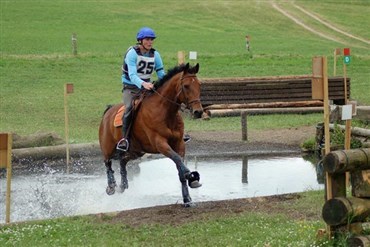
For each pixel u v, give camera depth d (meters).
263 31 46.16
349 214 6.87
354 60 31.70
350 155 6.88
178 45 38.78
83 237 8.30
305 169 14.14
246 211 9.41
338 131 14.35
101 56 32.38
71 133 18.25
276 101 18.92
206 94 18.53
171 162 15.27
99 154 15.93
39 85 26.33
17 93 24.70
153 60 10.50
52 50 35.62
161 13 53.19
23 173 14.13
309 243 7.43
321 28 47.78
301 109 18.56
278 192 11.99
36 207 11.09
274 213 9.23
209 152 16.16
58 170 14.43
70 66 30.12
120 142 10.52
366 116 16.95
